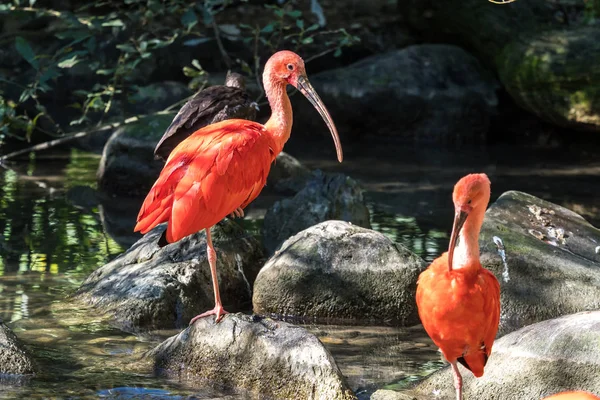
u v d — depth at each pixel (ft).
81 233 40.09
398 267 31.53
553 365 23.47
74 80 67.87
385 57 68.13
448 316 20.42
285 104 28.78
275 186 49.83
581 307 30.96
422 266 31.96
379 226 41.75
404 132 66.69
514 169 55.47
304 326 30.53
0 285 32.76
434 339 21.20
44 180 50.65
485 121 66.08
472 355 21.29
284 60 28.73
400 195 48.21
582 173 54.29
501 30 64.95
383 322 31.19
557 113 61.05
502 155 60.70
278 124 28.50
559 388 23.22
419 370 26.35
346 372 26.07
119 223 42.06
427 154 60.75
